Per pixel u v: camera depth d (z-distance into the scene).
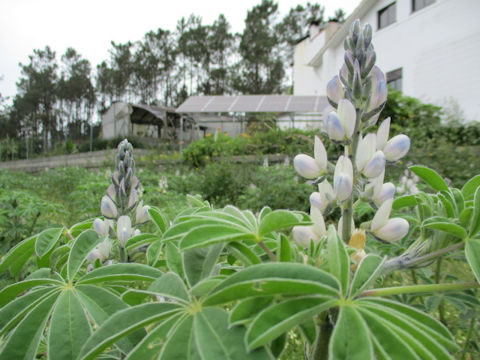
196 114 18.92
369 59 0.91
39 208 4.05
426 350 0.53
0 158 26.52
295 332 2.35
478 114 10.77
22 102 57.91
